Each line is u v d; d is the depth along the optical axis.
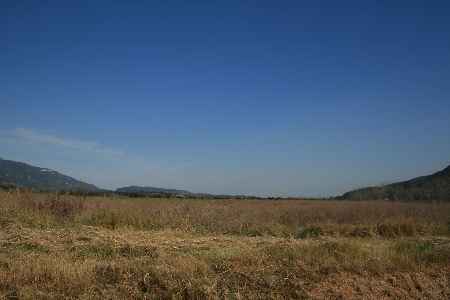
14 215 18.81
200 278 11.04
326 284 11.95
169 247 14.66
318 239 19.05
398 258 14.15
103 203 23.19
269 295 11.04
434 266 14.15
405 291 12.47
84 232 16.67
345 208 28.52
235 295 10.73
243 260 12.40
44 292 9.77
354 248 14.33
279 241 17.12
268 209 27.00
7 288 9.84
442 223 25.33
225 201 35.22
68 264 11.04
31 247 13.61
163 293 10.40
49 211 20.12
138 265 11.35
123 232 17.61
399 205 31.58
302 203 35.00
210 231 20.80
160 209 22.72
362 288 12.13
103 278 10.65
